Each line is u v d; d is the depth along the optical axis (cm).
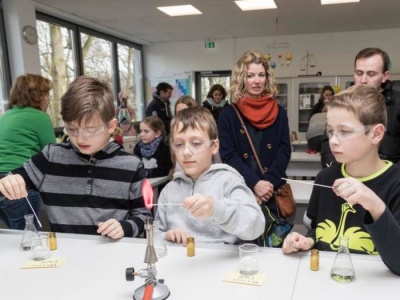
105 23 566
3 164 215
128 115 569
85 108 118
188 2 467
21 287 84
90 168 138
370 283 82
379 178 106
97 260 98
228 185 123
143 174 144
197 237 120
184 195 128
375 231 83
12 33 415
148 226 84
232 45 724
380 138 105
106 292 81
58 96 510
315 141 400
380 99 105
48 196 140
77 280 87
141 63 759
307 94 670
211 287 82
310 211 124
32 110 224
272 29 644
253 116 197
